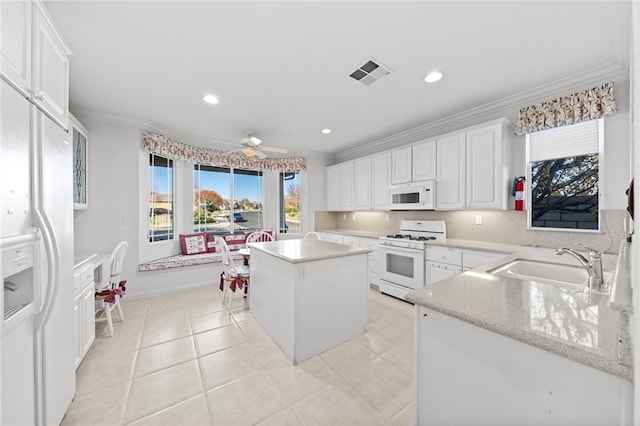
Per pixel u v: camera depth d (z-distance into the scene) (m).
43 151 1.20
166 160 3.92
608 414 0.62
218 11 1.54
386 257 3.58
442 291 1.09
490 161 2.72
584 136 2.33
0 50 0.95
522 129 2.62
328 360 2.01
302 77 2.29
